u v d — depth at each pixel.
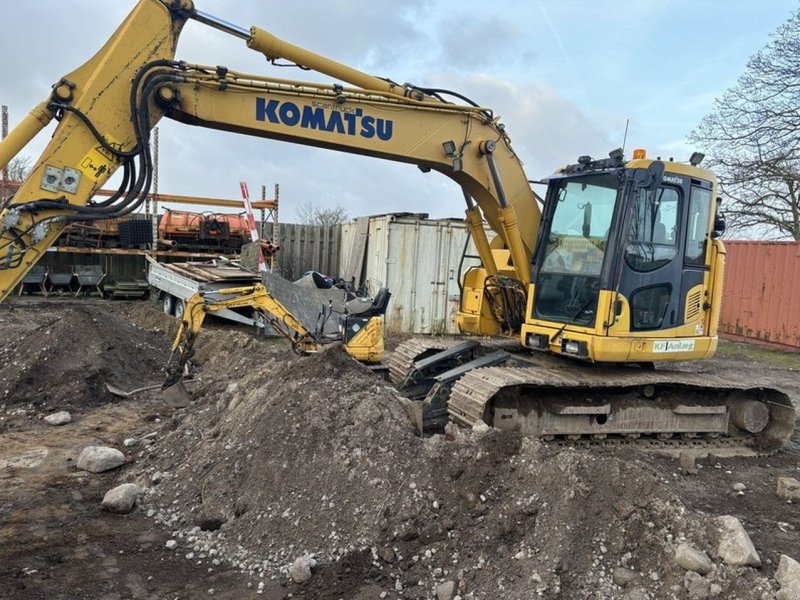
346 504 4.05
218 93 5.00
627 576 3.49
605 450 6.18
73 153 4.52
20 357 7.45
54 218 4.46
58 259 16.59
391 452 4.37
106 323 8.21
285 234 17.47
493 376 5.74
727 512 4.95
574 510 3.78
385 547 3.78
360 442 4.44
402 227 13.39
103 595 3.37
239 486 4.47
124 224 15.91
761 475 5.95
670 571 3.49
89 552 3.81
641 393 6.38
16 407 6.65
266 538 3.97
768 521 4.77
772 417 6.77
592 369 6.26
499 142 6.27
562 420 6.04
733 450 6.53
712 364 12.28
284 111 5.24
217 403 5.77
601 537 3.71
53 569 3.57
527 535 3.75
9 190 12.62
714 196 6.34
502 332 7.05
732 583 3.38
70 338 7.59
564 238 6.14
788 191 19.45
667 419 6.45
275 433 4.67
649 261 5.80
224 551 3.91
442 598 3.39
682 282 6.08
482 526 3.87
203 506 4.39
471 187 6.31
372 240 14.20
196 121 5.04
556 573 3.44
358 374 5.33
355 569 3.60
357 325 8.34
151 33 4.74
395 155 5.76
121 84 4.66
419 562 3.69
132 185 4.75
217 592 3.47
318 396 4.82
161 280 13.24
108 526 4.16
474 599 3.38
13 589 3.32
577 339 5.78
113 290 16.25
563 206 6.22
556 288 6.16
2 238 4.32
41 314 13.62
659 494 3.88
